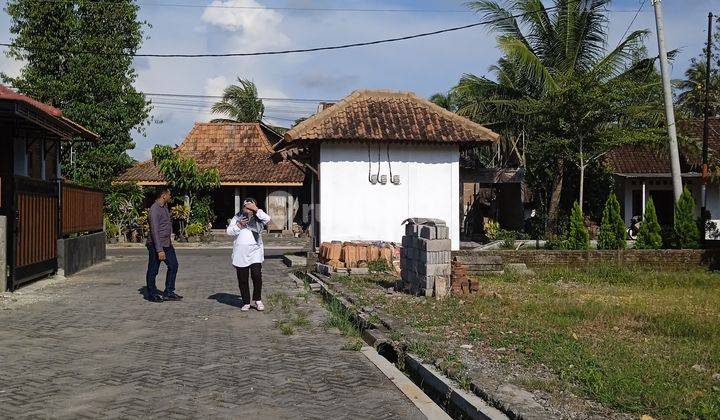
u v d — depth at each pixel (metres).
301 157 19.95
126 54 30.41
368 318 9.41
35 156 18.70
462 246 22.75
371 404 5.93
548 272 15.96
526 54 24.08
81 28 29.95
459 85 26.84
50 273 15.60
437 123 17.64
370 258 15.27
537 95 26.02
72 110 29.23
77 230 17.84
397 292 12.12
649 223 18.75
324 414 5.65
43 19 29.08
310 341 8.58
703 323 9.09
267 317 10.35
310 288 13.45
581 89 21.28
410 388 6.39
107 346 8.23
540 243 22.11
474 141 17.09
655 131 22.34
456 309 10.04
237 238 11.00
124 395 6.17
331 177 17.08
